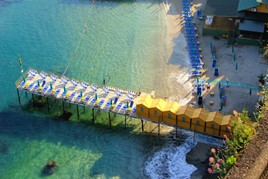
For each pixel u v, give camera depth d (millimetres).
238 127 57375
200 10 105125
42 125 76438
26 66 91000
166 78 85438
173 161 68062
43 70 89562
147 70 88000
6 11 110812
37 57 93875
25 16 108562
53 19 106875
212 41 95000
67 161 69188
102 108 74125
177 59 90562
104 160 69188
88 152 70750
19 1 115375
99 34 100312
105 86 80125
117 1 112875
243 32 92938
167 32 99375
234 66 86750
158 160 68625
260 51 89875
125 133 73875
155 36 98375
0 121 77562
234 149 53375
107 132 74312
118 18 105812
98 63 91000
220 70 85875
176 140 71500
